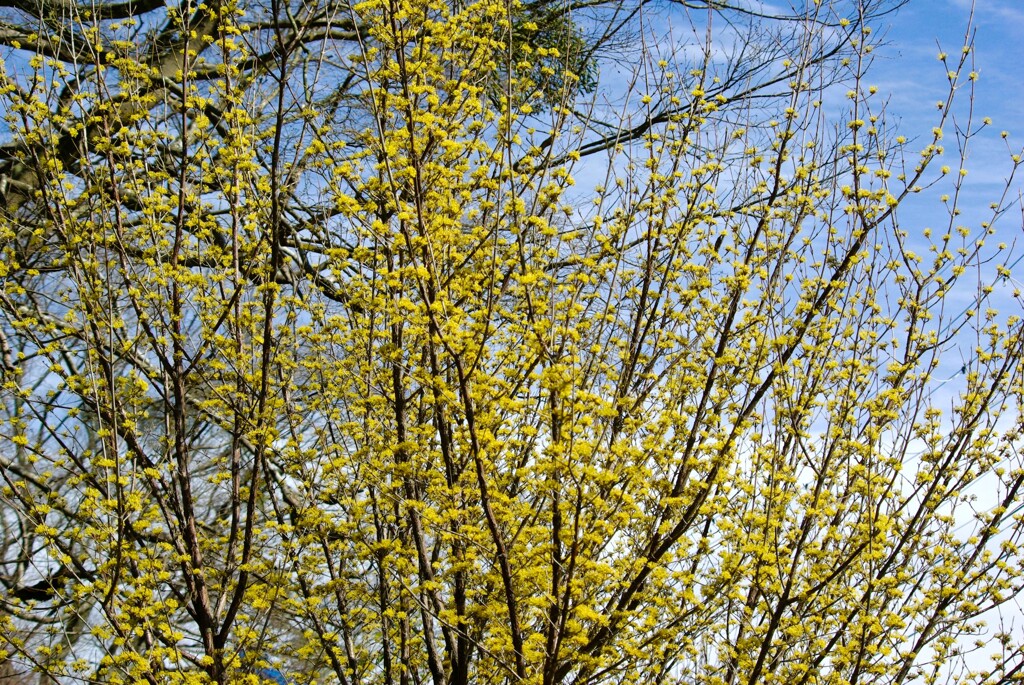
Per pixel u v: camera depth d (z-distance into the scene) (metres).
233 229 7.07
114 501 6.17
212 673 6.34
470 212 6.32
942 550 7.27
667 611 6.30
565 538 5.29
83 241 6.92
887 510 7.00
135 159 7.71
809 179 6.44
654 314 6.39
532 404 6.31
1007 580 7.28
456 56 6.20
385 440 6.48
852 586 6.99
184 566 6.71
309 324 7.48
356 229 6.71
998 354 7.07
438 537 6.69
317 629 6.76
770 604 6.23
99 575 6.86
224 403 7.29
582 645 5.58
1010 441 7.47
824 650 6.52
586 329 6.19
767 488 6.17
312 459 7.09
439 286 5.51
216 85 7.85
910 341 6.79
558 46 9.31
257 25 8.12
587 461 5.14
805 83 6.82
